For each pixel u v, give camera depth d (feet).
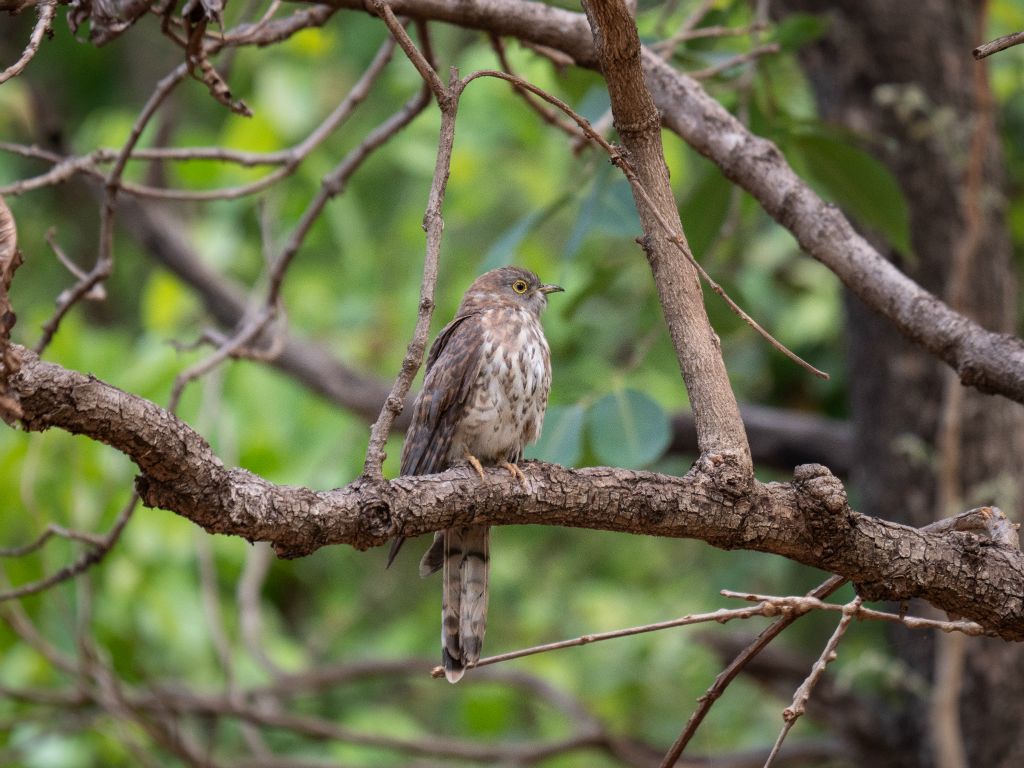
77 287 26.58
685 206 30.32
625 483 18.06
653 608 50.52
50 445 39.40
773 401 47.14
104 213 26.71
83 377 15.14
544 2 28.50
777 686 38.22
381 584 54.70
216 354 28.32
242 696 40.96
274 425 43.96
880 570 18.60
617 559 54.60
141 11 21.47
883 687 37.06
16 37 49.60
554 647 17.63
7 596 26.27
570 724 49.42
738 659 18.85
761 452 40.81
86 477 39.68
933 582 18.74
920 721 35.17
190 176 46.01
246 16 30.12
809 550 18.45
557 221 52.95
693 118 25.64
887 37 34.94
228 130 47.50
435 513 17.51
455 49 47.67
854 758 37.22
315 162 47.62
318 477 43.78
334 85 51.19
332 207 47.39
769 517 18.25
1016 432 34.40
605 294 44.88
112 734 38.47
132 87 54.29
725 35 28.63
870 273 24.02
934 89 34.83
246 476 16.49
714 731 48.85
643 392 28.25
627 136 19.77
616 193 30.35
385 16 17.51
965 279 31.58
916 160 34.50
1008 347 22.58
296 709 50.24
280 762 40.06
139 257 55.36
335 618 52.70
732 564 47.32
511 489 17.75
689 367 19.20
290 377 44.09
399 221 51.83
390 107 50.88
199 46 21.12
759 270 45.24
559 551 55.26
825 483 18.30
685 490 18.13
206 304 44.32
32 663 41.70
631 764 40.65
